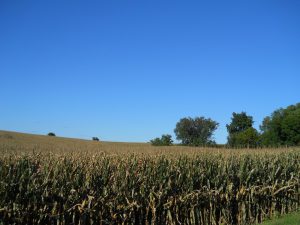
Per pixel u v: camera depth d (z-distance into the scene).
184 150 19.20
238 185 16.77
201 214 15.38
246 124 58.72
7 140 39.31
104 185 13.09
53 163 12.62
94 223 12.80
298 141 46.31
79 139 57.50
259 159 18.89
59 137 56.00
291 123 46.28
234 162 17.41
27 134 57.00
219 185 16.00
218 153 18.27
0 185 11.14
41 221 11.75
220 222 15.89
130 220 13.53
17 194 11.24
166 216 14.42
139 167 14.46
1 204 11.04
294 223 15.75
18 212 11.20
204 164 16.33
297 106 51.00
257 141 49.91
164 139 57.69
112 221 13.04
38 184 11.58
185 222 15.01
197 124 60.94
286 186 18.45
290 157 21.11
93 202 12.55
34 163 12.27
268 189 17.98
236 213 16.70
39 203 11.62
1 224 11.03
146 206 13.91
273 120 48.06
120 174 13.53
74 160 13.37
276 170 18.58
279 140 47.38
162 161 15.16
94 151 16.25
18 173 11.56
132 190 13.42
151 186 14.10
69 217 12.27
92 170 13.03
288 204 19.02
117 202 13.15
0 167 11.49
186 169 15.36
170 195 14.52
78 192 12.38
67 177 12.36
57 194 11.95
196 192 15.23
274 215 17.92
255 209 17.33
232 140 52.06
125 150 17.84
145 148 19.69
